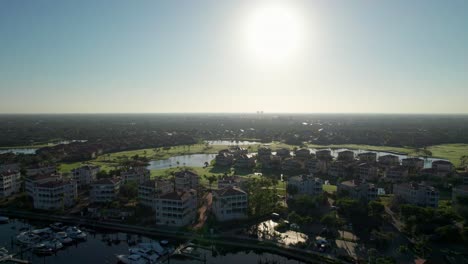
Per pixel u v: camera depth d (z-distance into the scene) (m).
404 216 172.75
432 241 151.50
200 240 159.50
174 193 182.50
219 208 182.62
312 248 148.62
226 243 156.38
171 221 176.75
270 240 158.12
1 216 195.38
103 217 187.75
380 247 148.00
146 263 140.00
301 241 156.00
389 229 167.62
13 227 181.88
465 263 134.00
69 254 150.88
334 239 156.50
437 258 138.12
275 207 196.88
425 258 138.12
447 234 150.75
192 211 188.62
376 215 179.12
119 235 171.25
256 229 170.38
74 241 163.38
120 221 183.12
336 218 170.25
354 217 177.62
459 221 170.38
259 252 151.62
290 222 175.88
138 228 174.12
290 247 150.38
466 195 193.62
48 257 148.00
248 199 194.38
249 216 185.88
